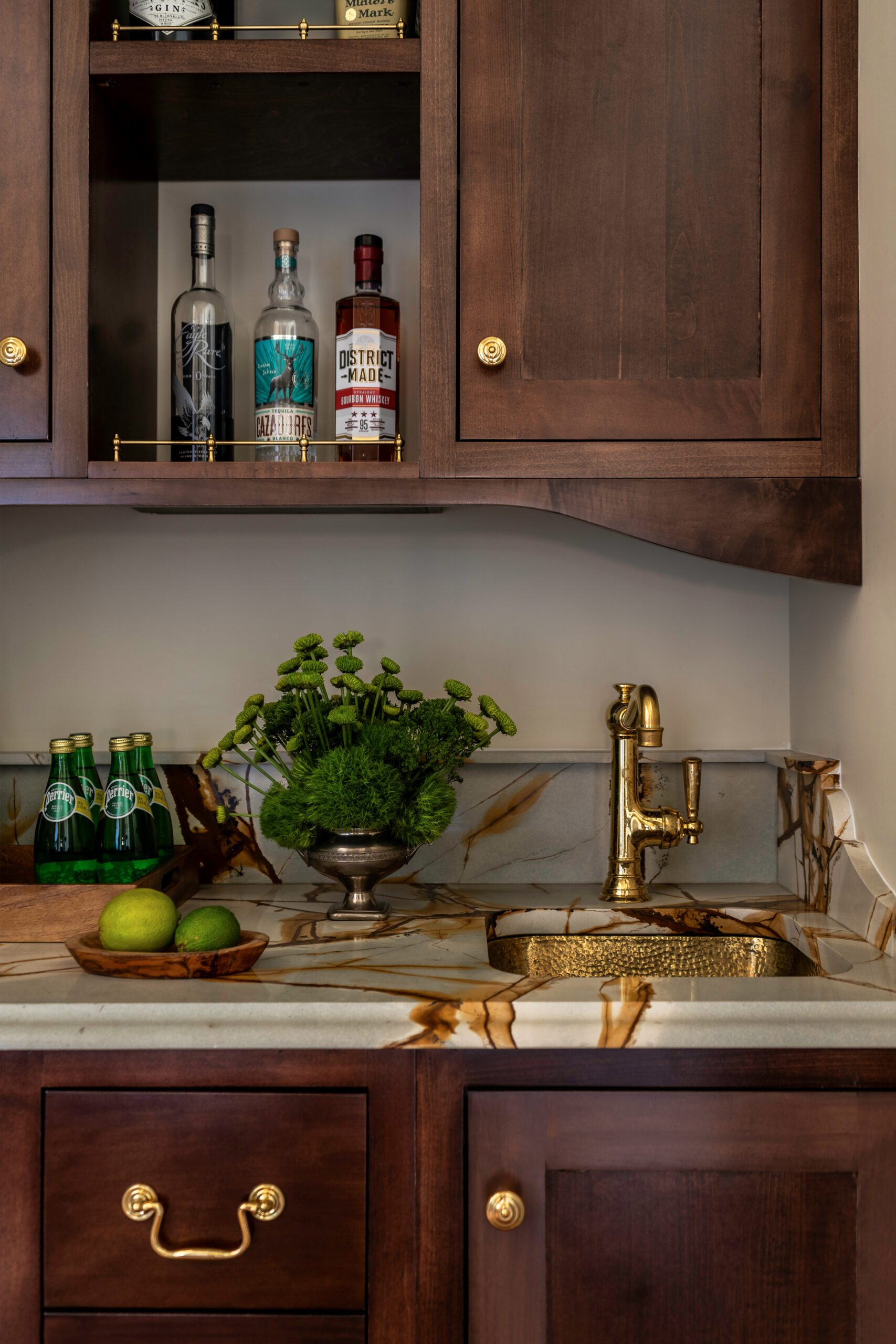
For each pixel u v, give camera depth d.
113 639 1.48
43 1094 0.94
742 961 1.28
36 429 1.17
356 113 1.27
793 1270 0.94
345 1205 0.94
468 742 1.22
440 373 1.17
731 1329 0.94
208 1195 0.93
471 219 1.16
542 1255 0.93
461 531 1.48
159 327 1.47
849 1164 0.94
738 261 1.16
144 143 1.35
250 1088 0.94
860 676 1.19
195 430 1.33
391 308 1.31
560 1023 0.93
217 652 1.48
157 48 1.17
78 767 1.31
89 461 1.18
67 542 1.48
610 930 1.30
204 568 1.48
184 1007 0.93
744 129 1.16
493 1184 0.93
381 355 1.30
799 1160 0.94
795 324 1.16
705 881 1.45
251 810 1.43
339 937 1.15
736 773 1.45
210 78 1.18
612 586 1.49
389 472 1.17
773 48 1.15
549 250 1.16
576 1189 0.94
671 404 1.16
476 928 1.20
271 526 1.48
